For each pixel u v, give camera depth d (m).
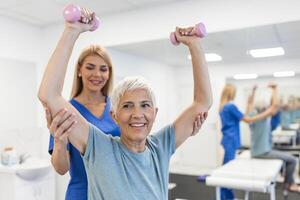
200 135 2.88
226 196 2.88
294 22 2.31
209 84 1.05
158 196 0.90
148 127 0.92
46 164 2.94
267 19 2.38
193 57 1.03
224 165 2.76
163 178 0.94
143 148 0.94
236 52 2.67
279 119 2.62
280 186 2.71
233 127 2.74
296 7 2.29
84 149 0.86
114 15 3.04
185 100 2.86
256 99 2.66
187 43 1.02
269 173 2.54
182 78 2.88
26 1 2.64
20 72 3.25
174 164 3.00
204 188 2.89
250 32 2.56
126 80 0.92
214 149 2.84
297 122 2.56
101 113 1.28
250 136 2.71
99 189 0.85
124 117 0.89
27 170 2.74
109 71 1.34
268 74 2.60
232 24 2.51
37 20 3.23
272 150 2.66
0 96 3.05
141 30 2.91
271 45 2.56
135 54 3.10
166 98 2.91
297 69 2.50
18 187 2.71
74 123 0.81
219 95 2.77
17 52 3.22
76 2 2.68
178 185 2.98
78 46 3.19
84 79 1.30
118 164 0.87
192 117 1.04
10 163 2.86
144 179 0.88
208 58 2.74
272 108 2.62
